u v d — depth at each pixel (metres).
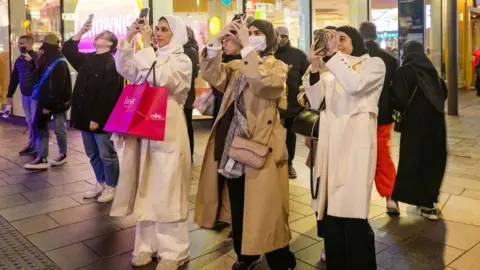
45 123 6.19
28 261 3.38
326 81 2.75
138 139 3.24
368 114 2.57
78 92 4.76
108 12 9.43
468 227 3.90
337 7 10.37
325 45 2.65
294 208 4.49
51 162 6.43
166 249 3.22
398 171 4.16
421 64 4.11
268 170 2.83
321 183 2.67
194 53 5.87
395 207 4.25
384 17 12.18
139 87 3.03
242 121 2.88
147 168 3.23
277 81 2.74
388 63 4.13
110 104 4.60
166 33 3.23
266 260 3.36
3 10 11.62
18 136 9.01
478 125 9.43
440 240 3.64
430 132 4.05
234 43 3.03
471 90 18.16
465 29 18.22
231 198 3.06
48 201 4.85
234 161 2.88
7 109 7.48
